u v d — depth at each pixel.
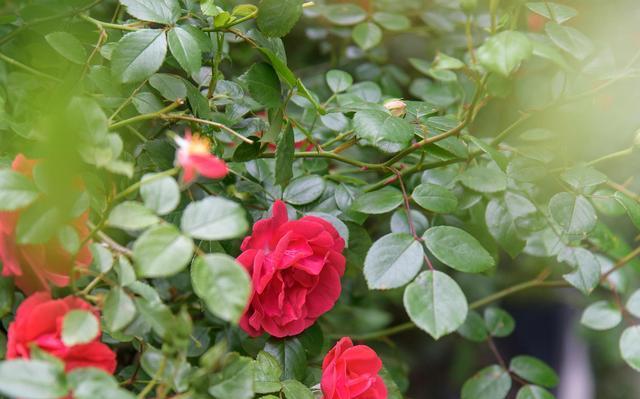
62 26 0.93
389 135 0.82
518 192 0.95
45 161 0.71
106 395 0.68
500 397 1.03
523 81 1.13
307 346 0.88
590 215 0.87
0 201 0.71
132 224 0.70
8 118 0.84
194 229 0.68
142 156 0.90
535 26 1.18
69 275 0.74
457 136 0.91
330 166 1.12
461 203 0.94
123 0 0.83
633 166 1.15
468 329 1.08
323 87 1.19
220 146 0.90
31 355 0.70
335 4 1.22
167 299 1.00
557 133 1.02
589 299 1.33
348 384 0.81
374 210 0.87
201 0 0.86
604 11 1.16
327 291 0.86
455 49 1.22
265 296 0.83
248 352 0.95
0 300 0.75
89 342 0.71
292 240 0.84
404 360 1.43
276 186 0.93
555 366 1.39
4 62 0.92
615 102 1.08
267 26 0.85
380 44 1.24
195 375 0.72
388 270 0.80
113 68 0.82
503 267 1.31
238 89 0.92
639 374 1.38
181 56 0.82
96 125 0.72
